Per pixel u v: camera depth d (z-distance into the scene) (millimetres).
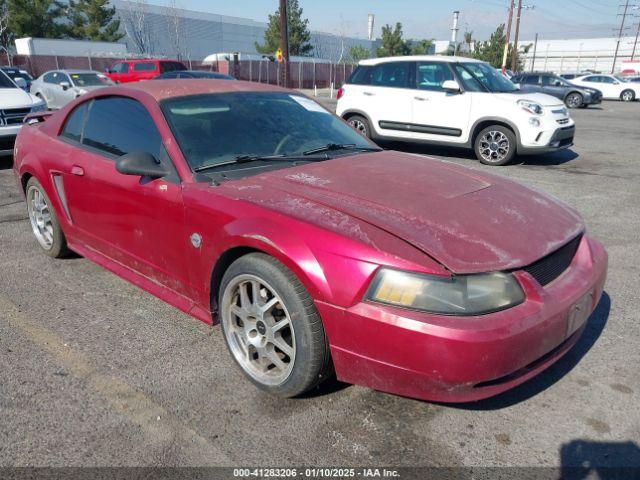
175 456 2209
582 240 2707
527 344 2123
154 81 3650
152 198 2988
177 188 2855
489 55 46844
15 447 2254
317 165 3084
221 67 34188
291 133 3402
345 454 2221
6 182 7270
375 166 3125
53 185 3908
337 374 2336
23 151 4293
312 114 3729
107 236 3504
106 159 3387
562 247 2482
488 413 2482
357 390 2648
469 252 2188
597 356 2959
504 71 32125
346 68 41312
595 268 2609
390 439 2311
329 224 2318
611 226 5395
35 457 2199
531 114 8375
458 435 2336
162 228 2975
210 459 2191
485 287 2109
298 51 44000
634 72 54750
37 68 33500
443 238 2252
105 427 2377
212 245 2646
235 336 2729
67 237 4059
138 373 2787
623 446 2273
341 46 60594
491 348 2021
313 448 2254
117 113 3459
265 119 3412
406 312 2080
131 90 3424
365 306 2141
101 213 3455
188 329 3258
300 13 43344
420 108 9406
